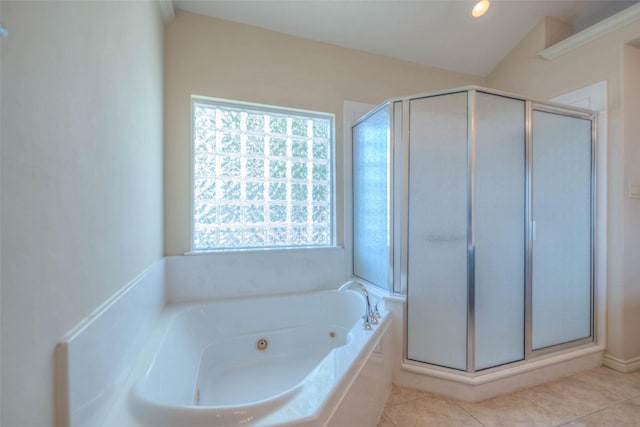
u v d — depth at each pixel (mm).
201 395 1491
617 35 1868
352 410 1054
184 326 1632
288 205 2178
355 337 1336
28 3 531
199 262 1892
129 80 1103
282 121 2160
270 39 2051
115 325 901
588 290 1979
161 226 1734
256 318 1917
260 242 2105
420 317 1682
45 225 576
